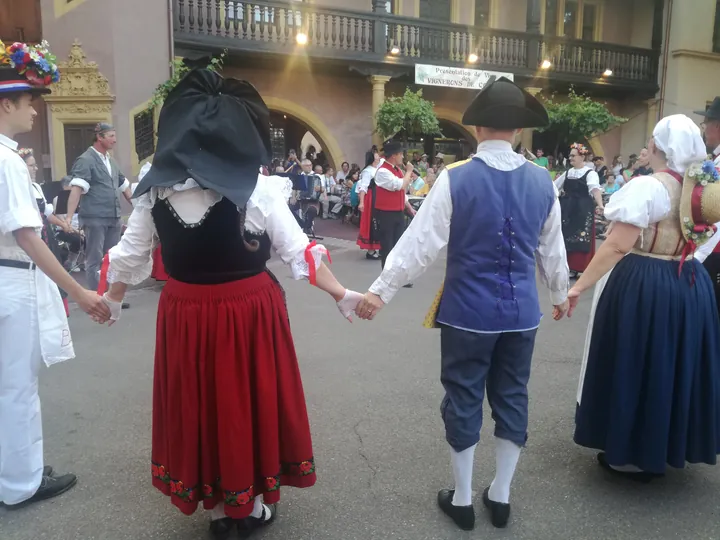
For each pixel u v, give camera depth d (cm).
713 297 267
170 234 205
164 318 216
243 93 214
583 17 1870
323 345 472
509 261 226
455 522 245
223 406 209
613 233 249
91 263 570
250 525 235
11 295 238
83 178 554
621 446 263
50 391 378
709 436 262
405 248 230
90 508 255
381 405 358
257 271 216
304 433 227
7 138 232
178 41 1227
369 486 273
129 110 1054
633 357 259
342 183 1459
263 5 1323
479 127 230
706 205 246
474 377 234
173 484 218
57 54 1045
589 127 1548
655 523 247
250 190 202
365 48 1441
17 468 249
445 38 1537
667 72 1817
